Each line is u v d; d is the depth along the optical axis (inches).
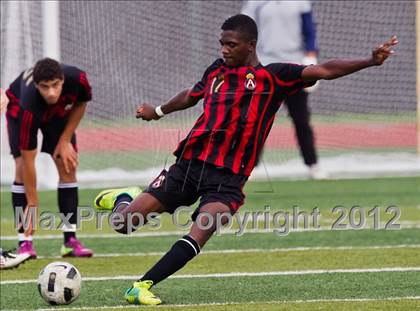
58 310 751.1
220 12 1840.6
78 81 995.3
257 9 1652.3
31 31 1627.7
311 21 1653.5
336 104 2079.2
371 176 1809.8
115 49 1776.6
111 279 902.4
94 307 759.7
